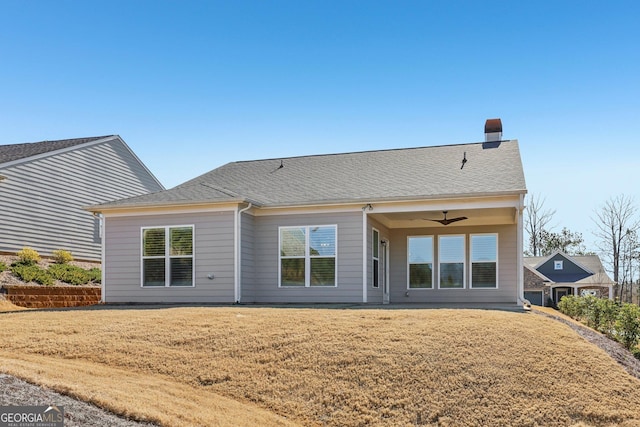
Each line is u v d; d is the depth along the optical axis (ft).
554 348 30.45
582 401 25.79
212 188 58.85
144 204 54.39
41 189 74.23
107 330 35.53
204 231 53.52
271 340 32.42
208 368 29.30
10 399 20.83
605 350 35.78
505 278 58.13
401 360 29.19
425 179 55.72
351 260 52.26
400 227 61.72
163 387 26.50
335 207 52.95
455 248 59.93
